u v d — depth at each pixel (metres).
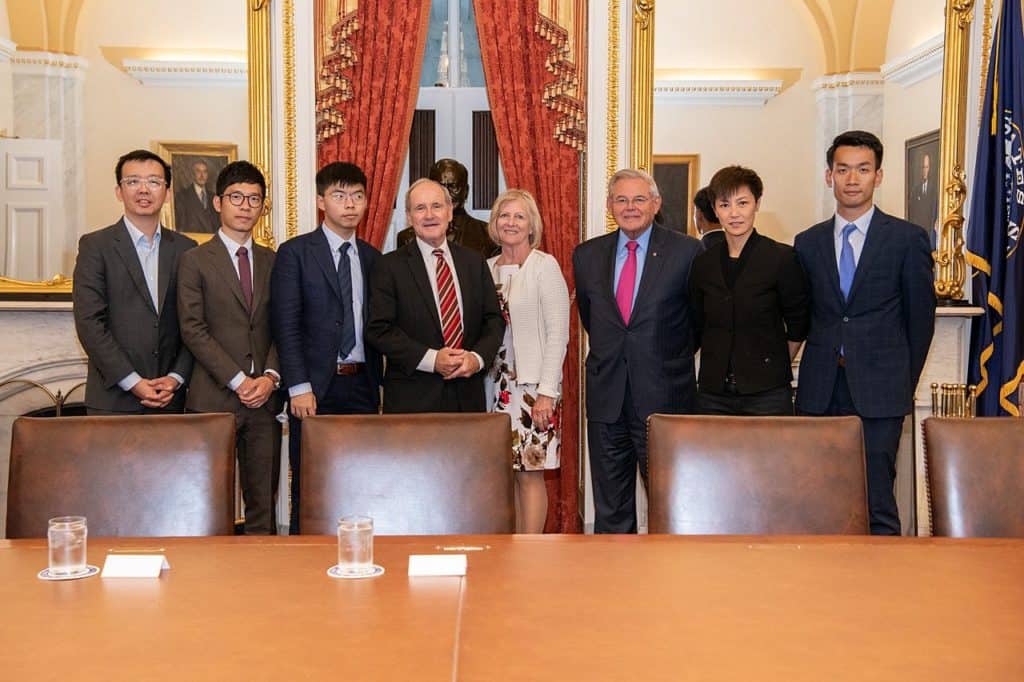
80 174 4.29
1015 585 1.64
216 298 3.40
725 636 1.39
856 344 3.32
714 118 4.49
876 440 3.36
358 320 3.52
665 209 4.50
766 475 2.27
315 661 1.28
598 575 1.70
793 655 1.31
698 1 4.45
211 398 3.38
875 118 4.50
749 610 1.51
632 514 3.67
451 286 3.46
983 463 2.26
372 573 1.70
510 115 4.46
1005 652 1.33
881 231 3.32
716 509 2.26
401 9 4.39
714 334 3.37
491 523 2.29
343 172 3.46
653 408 3.52
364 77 4.41
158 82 4.32
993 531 2.23
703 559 1.81
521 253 3.74
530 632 1.40
